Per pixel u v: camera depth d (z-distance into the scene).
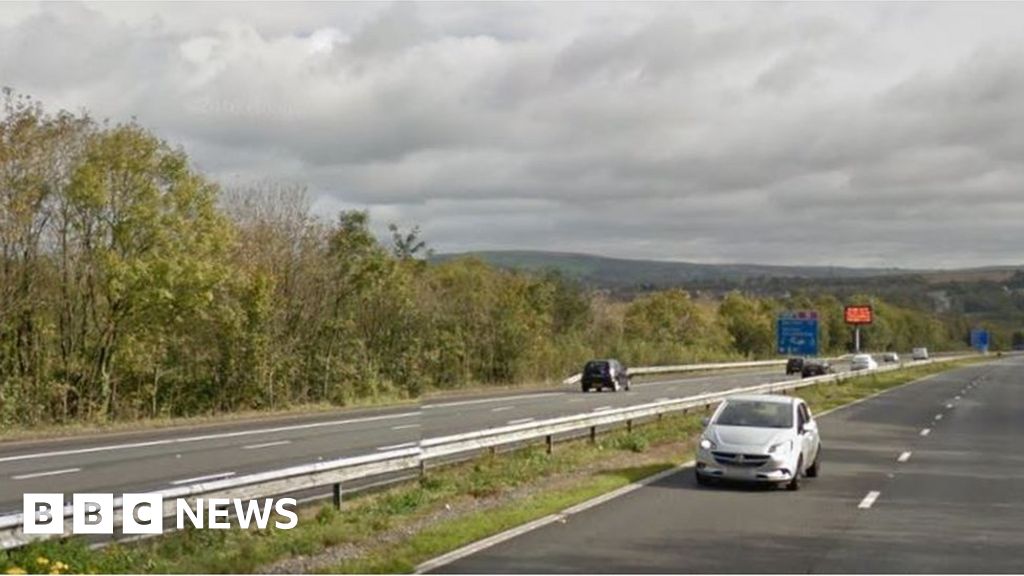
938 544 15.46
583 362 81.12
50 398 37.38
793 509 18.72
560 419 27.64
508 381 71.44
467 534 15.51
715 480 22.09
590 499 19.61
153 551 13.55
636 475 23.31
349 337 53.31
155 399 42.12
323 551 14.34
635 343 93.06
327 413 43.97
